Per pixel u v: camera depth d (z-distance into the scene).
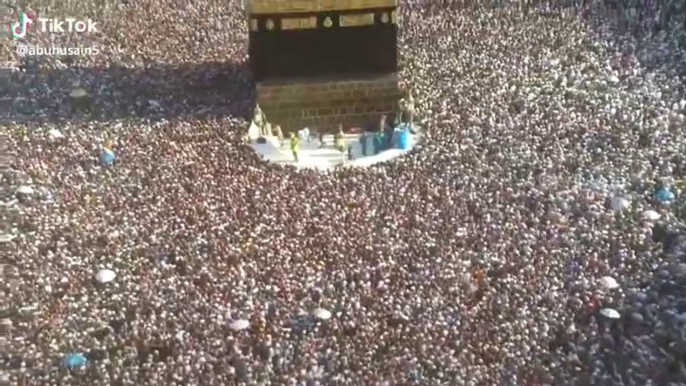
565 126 52.59
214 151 52.16
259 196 46.38
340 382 32.41
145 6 79.00
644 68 61.44
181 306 37.12
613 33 67.94
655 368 32.69
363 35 58.62
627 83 58.88
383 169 49.38
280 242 41.81
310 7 57.69
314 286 38.22
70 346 35.03
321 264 39.81
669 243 40.94
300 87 58.31
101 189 47.38
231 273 39.34
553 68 61.91
